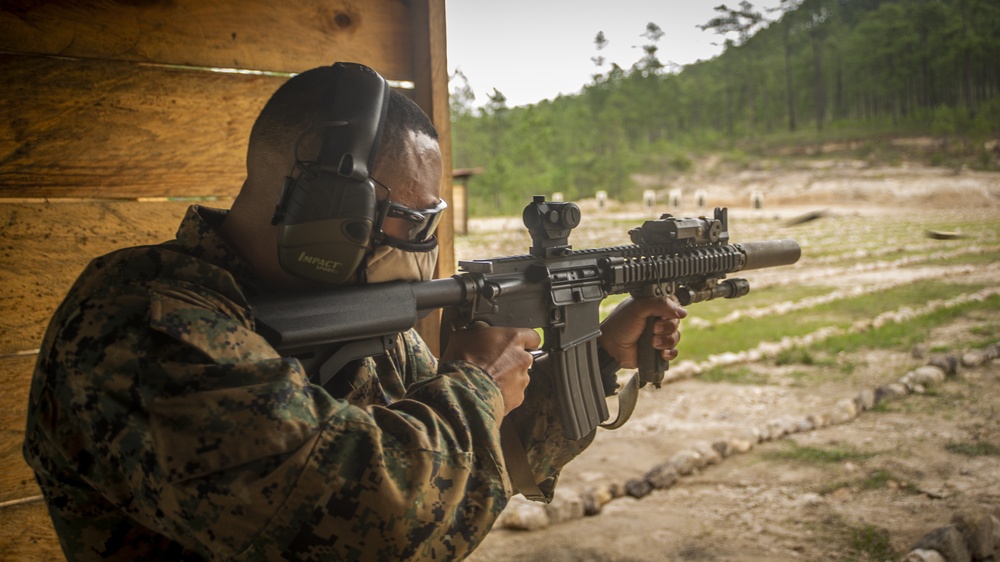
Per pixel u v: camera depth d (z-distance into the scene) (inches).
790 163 2765.7
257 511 38.8
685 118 3900.1
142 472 39.8
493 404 49.6
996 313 457.4
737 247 82.0
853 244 942.4
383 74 102.8
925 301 513.7
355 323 49.1
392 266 50.7
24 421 83.3
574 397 66.8
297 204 45.1
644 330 75.1
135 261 45.0
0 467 82.1
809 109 3786.9
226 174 93.7
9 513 83.1
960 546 159.9
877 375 336.2
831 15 4407.0
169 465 38.8
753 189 2519.7
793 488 209.8
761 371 351.9
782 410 289.1
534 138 2871.6
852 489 206.8
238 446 39.0
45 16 81.4
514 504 192.4
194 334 41.2
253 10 93.7
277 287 49.9
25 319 82.4
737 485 213.8
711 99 3939.5
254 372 40.9
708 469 228.1
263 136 47.9
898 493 202.2
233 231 49.7
